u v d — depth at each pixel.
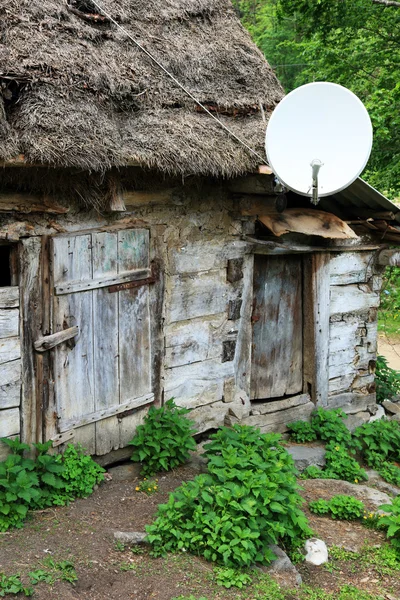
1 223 4.31
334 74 12.12
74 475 4.64
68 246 4.64
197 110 5.17
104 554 3.99
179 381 5.67
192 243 5.57
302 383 6.84
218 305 5.88
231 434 5.19
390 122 10.88
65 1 5.06
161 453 5.13
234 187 5.59
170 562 3.96
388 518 4.70
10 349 4.45
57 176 4.45
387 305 13.96
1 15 4.51
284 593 3.88
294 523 4.40
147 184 5.09
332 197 6.39
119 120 4.65
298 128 4.88
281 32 19.73
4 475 4.23
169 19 5.71
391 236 6.79
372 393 7.25
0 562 3.74
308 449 6.18
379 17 11.27
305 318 6.69
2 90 4.09
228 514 4.11
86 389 4.92
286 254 6.48
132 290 5.15
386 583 4.21
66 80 4.38
